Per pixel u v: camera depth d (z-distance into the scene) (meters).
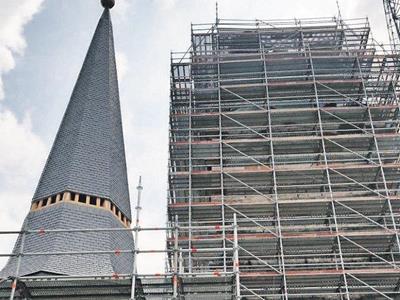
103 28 52.00
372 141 44.06
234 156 44.19
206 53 50.16
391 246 39.53
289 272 36.81
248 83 48.56
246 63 48.75
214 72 49.22
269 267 38.47
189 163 42.53
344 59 48.56
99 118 44.88
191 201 41.19
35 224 37.91
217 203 40.22
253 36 51.25
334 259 38.34
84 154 41.91
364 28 50.94
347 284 37.41
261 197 42.34
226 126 46.00
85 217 38.03
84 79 47.75
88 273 34.03
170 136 44.59
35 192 41.06
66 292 30.20
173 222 38.50
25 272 34.06
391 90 47.25
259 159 44.38
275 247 39.75
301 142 43.91
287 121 46.12
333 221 41.09
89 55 49.84
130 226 41.53
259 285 38.19
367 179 42.81
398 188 42.88
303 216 41.59
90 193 39.62
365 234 38.41
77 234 36.66
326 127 45.72
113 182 41.47
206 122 46.34
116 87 48.78
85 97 45.97
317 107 44.81
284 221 41.47
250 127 45.16
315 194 42.59
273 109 45.69
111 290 30.22
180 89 47.38
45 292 30.08
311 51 48.34
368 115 45.47
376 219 41.56
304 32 51.00
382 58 48.09
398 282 37.91
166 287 31.52
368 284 38.53
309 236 38.38
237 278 28.45
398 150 43.47
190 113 45.09
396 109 45.56
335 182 43.06
